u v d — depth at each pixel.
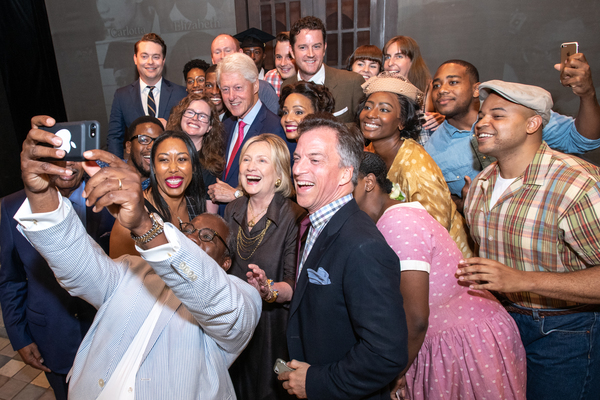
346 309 1.10
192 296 0.85
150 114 3.61
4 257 1.64
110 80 5.66
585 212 1.21
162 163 1.73
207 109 2.49
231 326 0.97
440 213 1.68
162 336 1.02
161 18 5.28
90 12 5.41
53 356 1.69
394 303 1.02
